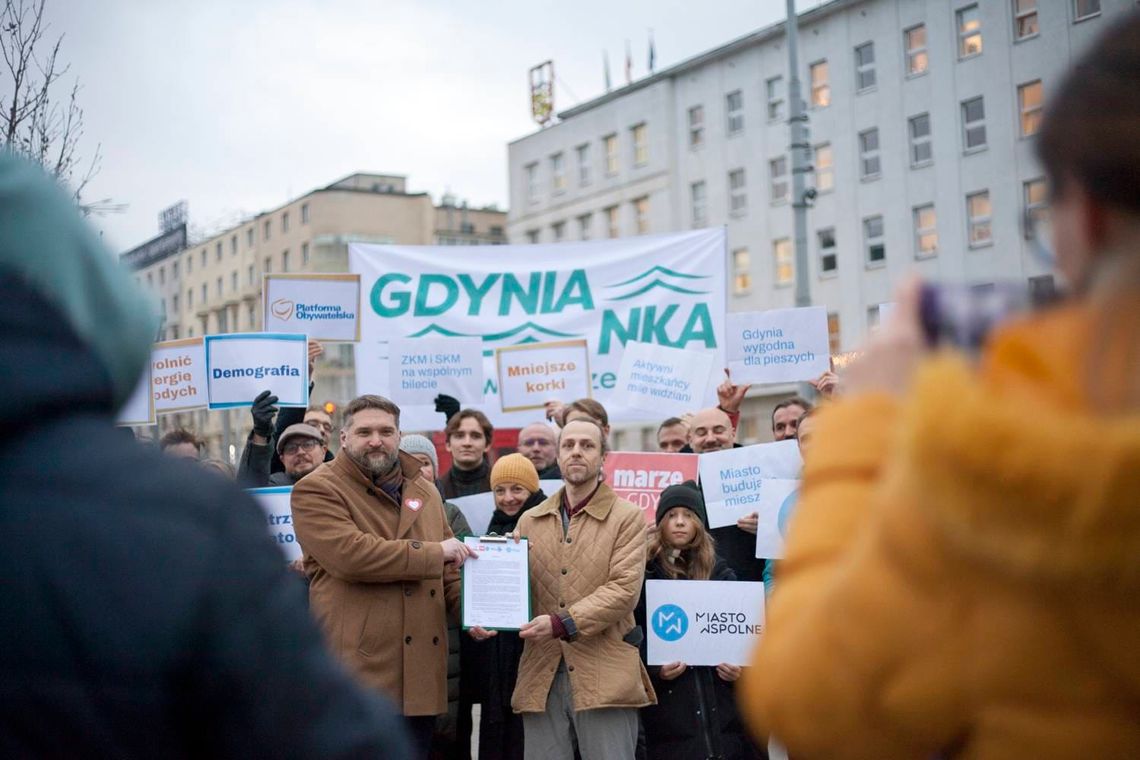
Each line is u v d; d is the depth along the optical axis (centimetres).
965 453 90
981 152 3653
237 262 7294
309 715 122
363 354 1057
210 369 772
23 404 120
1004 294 106
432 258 1069
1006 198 3591
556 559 598
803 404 786
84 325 126
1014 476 88
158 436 793
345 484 568
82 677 113
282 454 720
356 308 884
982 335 104
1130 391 92
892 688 100
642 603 633
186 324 7806
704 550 632
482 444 812
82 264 128
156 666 115
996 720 96
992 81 3625
